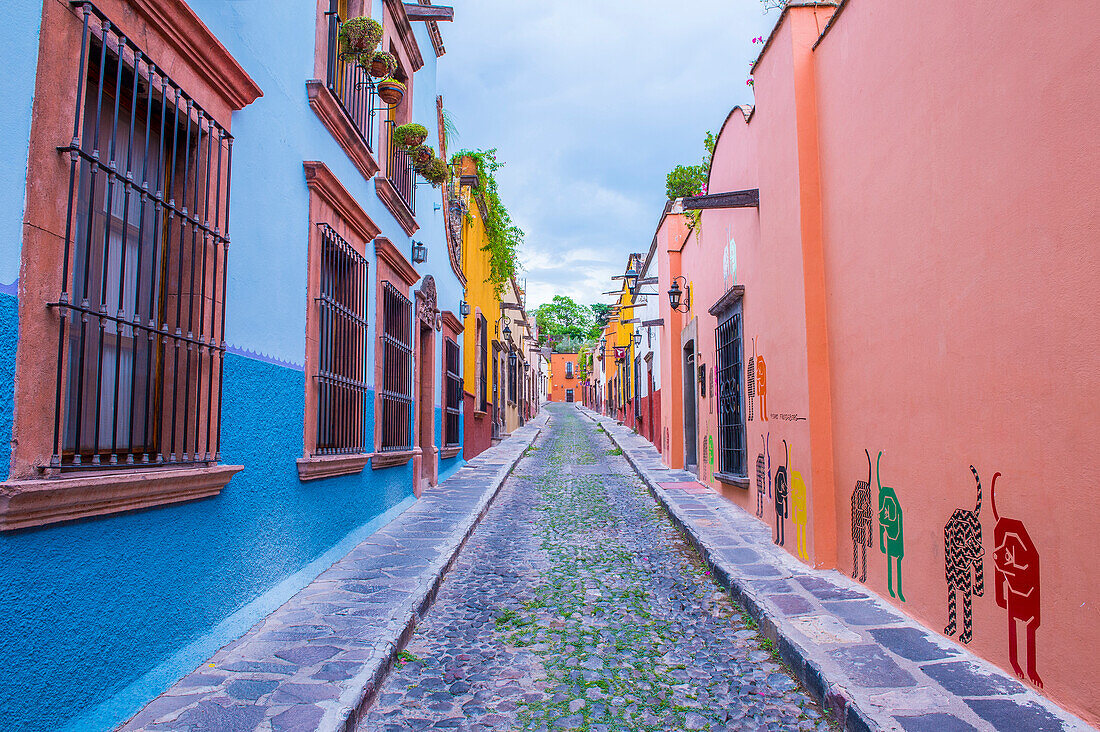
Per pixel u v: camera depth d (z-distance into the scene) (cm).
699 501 944
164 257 341
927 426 414
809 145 594
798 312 601
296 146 530
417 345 996
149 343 329
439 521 803
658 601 527
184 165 367
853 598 479
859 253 509
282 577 488
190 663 349
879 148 473
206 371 376
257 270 454
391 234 856
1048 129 307
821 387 575
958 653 370
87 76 308
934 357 405
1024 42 321
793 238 610
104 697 286
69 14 274
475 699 354
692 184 1512
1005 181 337
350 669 356
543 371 6469
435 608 511
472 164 1603
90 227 285
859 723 297
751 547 655
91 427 306
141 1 312
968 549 372
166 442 348
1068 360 296
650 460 1554
